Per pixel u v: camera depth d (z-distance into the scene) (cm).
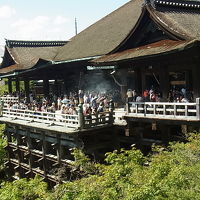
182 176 885
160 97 2103
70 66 3044
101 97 2359
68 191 983
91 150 1947
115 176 1005
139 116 1738
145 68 2091
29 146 2464
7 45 3925
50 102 2900
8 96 3562
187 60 1708
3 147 2759
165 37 1944
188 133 1440
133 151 1220
